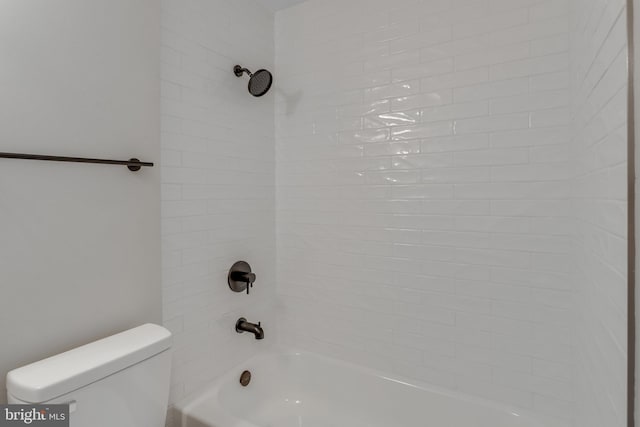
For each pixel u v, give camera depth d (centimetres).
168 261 133
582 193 101
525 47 129
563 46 123
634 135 53
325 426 168
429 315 152
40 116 91
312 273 184
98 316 106
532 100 129
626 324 57
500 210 136
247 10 174
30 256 90
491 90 136
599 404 79
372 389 164
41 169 92
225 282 161
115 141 110
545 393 129
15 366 87
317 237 182
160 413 107
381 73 161
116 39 110
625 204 57
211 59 152
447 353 149
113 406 93
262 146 184
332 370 175
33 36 90
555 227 126
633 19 53
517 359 134
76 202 100
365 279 168
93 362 90
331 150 176
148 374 102
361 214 168
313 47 180
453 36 143
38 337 92
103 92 106
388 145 160
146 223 121
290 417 174
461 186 143
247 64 173
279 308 195
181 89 138
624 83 57
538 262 129
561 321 126
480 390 142
